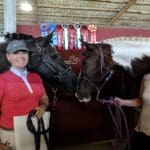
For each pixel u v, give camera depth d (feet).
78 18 20.07
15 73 5.93
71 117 8.90
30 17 19.30
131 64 7.44
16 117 5.79
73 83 7.64
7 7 8.96
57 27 9.01
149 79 6.07
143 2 16.10
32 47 7.22
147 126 5.88
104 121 9.20
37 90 6.09
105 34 11.32
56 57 7.54
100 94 7.69
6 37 7.34
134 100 6.95
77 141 9.09
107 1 15.74
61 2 15.81
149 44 7.64
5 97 5.74
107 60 7.32
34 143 5.98
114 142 9.29
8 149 5.58
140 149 6.13
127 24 22.34
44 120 6.14
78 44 9.02
